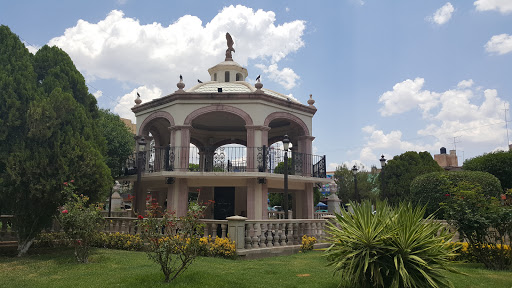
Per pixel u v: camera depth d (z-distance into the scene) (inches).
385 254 232.7
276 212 832.3
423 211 257.8
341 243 253.9
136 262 344.2
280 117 617.0
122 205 978.7
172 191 574.6
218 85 656.4
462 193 351.6
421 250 227.6
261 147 573.9
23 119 384.5
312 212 652.1
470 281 277.7
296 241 465.4
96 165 415.2
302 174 628.1
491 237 346.0
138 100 689.6
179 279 263.1
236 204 694.5
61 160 387.5
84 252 352.5
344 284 251.8
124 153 650.8
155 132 741.9
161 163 625.3
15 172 364.8
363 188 1400.1
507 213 327.3
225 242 379.2
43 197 384.2
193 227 284.7
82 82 465.4
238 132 816.3
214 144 816.3
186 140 579.8
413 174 978.7
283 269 315.6
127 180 660.1
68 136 401.4
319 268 323.9
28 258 378.3
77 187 393.4
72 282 259.9
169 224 278.4
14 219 412.8
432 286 224.4
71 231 346.3
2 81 375.6
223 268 313.3
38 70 439.5
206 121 757.3
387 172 1051.3
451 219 352.8
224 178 577.9
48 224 421.7
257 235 405.7
